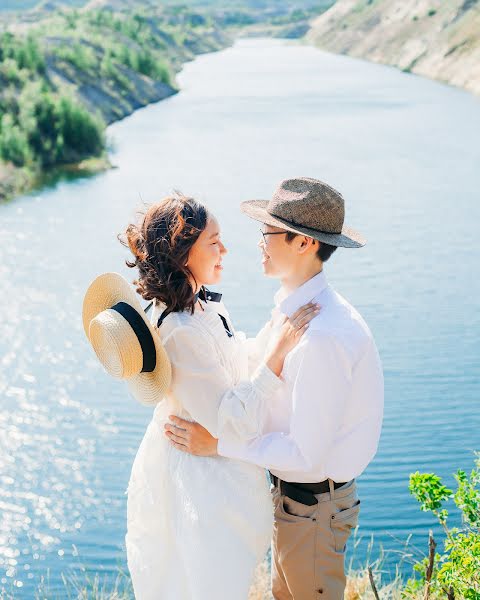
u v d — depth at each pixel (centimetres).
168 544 349
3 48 5053
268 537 342
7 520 1147
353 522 352
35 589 953
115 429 1426
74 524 1135
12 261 2397
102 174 3650
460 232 2523
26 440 1384
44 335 1859
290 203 330
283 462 323
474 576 378
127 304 323
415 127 4528
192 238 324
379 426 342
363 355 329
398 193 3059
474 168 3459
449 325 1756
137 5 17675
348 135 4347
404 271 2161
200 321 332
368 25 10475
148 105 5994
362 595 465
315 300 334
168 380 322
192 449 336
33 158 3750
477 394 1400
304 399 321
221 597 330
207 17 16838
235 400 323
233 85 7150
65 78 5409
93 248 2516
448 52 7156
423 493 406
